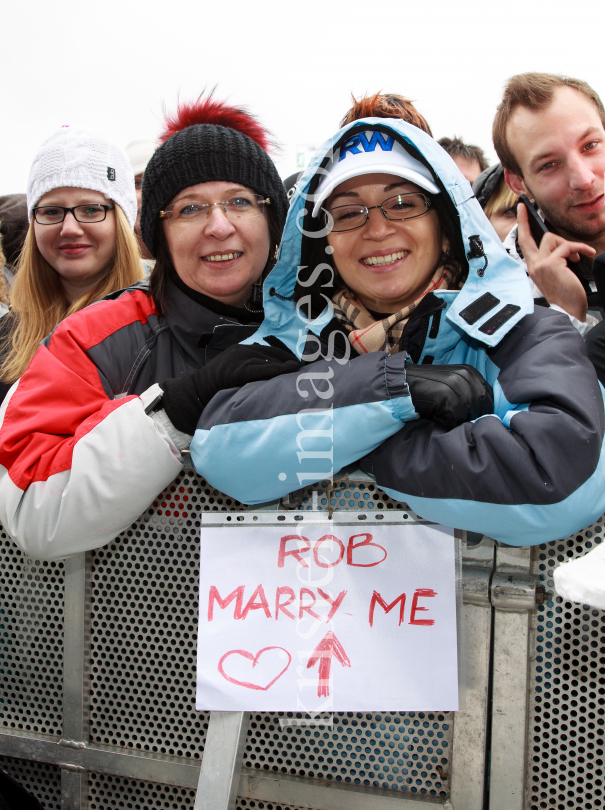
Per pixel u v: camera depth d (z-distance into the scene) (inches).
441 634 37.4
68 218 68.1
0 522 45.0
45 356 46.8
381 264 46.3
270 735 41.4
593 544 36.2
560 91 67.9
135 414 40.4
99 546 42.5
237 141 52.1
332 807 40.0
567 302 69.7
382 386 35.7
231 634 39.8
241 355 41.9
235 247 52.5
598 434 33.7
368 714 39.8
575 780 37.0
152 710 44.4
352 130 45.4
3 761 50.6
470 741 37.5
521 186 74.5
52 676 46.8
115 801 46.1
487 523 34.3
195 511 42.7
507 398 36.8
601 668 36.4
